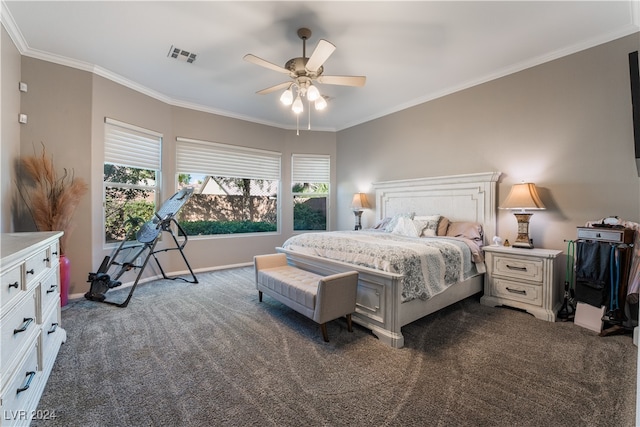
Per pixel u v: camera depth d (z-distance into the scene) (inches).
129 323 101.6
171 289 143.9
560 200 117.0
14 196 108.3
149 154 159.0
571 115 114.0
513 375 70.6
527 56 120.8
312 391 64.5
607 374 70.7
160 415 56.9
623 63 102.7
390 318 87.1
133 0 87.0
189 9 91.4
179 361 76.8
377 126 195.2
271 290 112.2
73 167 125.2
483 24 99.0
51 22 98.0
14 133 108.3
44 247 66.8
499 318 107.3
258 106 182.1
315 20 96.7
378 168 195.0
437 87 152.5
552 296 105.6
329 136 228.1
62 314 109.1
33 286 58.8
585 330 96.3
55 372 71.0
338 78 103.3
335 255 110.2
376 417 56.5
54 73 120.5
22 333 53.2
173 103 170.6
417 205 167.9
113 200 146.4
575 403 60.3
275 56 120.5
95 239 132.6
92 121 129.2
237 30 102.6
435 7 90.0
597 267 95.2
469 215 143.4
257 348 84.1
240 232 207.3
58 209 114.6
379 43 110.6
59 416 56.4
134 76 140.2
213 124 186.5
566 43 111.0
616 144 104.3
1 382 44.8
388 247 100.7
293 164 224.2
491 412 57.7
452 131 152.9
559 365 74.9
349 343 87.4
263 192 217.6
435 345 86.2
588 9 91.0
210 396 62.7
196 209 188.4
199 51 116.8
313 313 89.6
